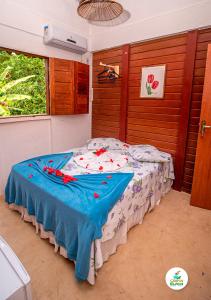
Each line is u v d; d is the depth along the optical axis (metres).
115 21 2.97
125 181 1.93
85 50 3.45
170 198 2.79
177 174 2.96
